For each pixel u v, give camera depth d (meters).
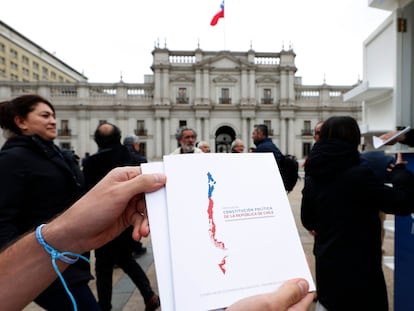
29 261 0.85
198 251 0.73
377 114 3.33
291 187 3.80
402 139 2.25
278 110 32.03
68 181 1.89
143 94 31.92
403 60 2.77
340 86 32.25
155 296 2.90
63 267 0.88
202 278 0.71
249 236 0.79
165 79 31.14
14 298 0.82
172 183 0.80
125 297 3.25
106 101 31.45
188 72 31.91
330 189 1.83
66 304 1.63
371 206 1.74
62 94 31.12
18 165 1.62
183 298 0.68
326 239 1.85
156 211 0.78
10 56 39.31
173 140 31.33
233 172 0.87
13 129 2.03
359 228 1.73
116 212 0.85
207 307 0.68
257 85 32.16
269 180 0.90
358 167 1.78
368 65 3.39
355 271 1.69
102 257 2.79
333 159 1.82
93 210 0.85
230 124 31.81
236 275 0.74
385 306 1.70
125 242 2.79
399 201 1.64
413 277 2.22
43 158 1.78
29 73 43.06
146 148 31.27
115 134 3.07
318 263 1.87
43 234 0.86
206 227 0.77
